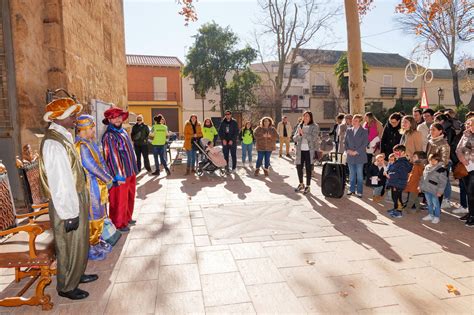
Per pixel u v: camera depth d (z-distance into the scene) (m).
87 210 3.22
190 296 3.16
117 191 4.82
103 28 9.85
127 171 4.89
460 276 3.53
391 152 7.05
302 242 4.50
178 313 2.88
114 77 11.42
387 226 5.17
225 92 30.16
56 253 3.06
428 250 4.22
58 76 6.52
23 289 3.20
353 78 9.49
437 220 5.30
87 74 8.08
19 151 6.00
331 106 36.91
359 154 6.88
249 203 6.58
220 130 10.26
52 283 3.51
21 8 5.89
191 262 3.90
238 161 13.00
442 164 5.22
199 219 5.55
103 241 4.20
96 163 3.87
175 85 32.62
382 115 33.31
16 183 6.01
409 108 33.97
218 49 28.94
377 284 3.36
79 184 3.11
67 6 6.71
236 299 3.10
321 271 3.65
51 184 2.85
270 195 7.27
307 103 36.62
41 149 2.91
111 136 4.77
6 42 5.87
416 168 5.69
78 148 3.80
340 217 5.63
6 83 5.94
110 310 2.95
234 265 3.81
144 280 3.48
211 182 8.88
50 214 3.02
